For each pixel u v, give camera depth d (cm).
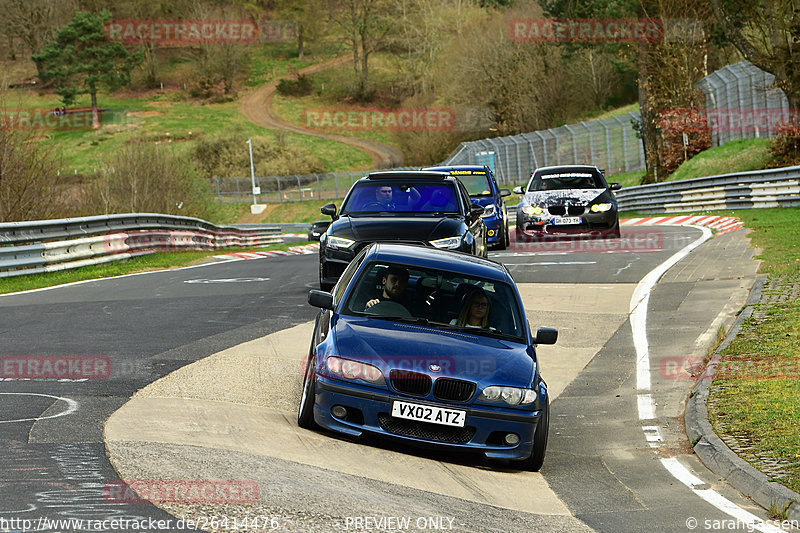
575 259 5072
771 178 7356
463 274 2050
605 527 1418
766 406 2106
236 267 5569
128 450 1523
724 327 3083
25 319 3128
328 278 3266
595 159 15362
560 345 3066
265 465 1517
